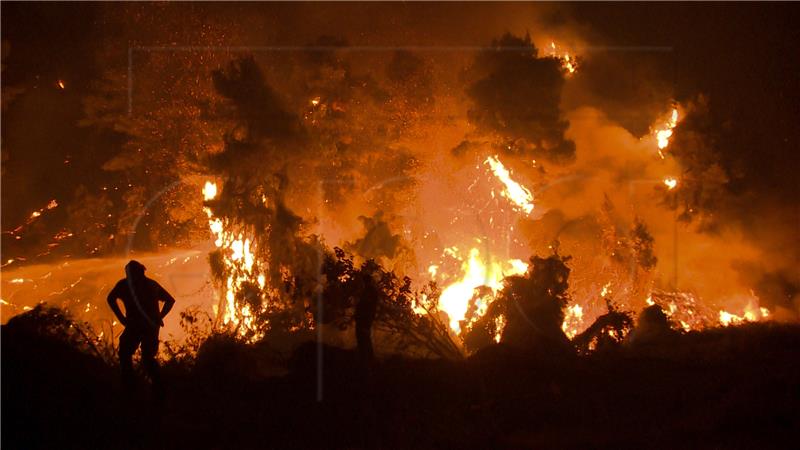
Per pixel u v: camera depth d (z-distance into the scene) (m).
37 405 13.50
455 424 13.70
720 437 12.62
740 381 16.00
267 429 13.50
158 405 14.38
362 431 13.33
